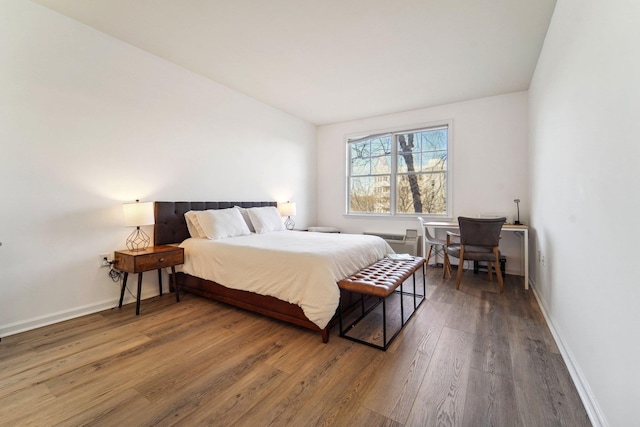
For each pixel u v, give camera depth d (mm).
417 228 4680
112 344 1984
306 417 1308
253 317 2473
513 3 2125
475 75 3355
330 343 2010
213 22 2395
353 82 3582
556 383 1544
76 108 2441
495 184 4035
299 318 2193
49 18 2271
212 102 3602
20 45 2143
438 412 1329
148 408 1366
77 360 1779
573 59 1704
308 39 2635
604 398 1213
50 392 1479
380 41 2650
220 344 1993
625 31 1053
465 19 2320
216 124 3664
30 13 2180
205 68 3244
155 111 3012
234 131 3918
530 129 3562
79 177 2471
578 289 1602
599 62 1307
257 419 1297
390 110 4676
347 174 5410
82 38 2457
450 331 2180
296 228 5156
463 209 4266
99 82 2576
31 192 2213
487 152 4078
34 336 2096
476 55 2891
